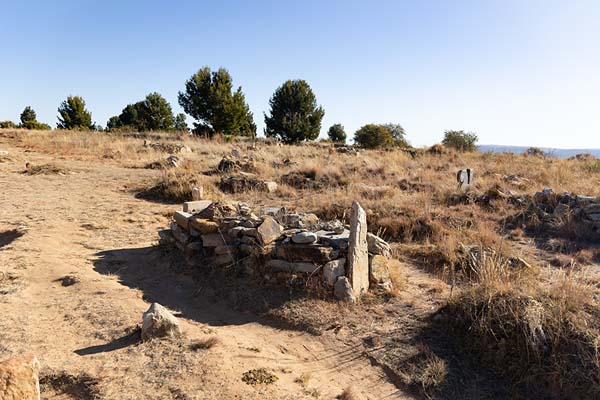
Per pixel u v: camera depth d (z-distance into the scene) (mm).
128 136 26016
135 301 4965
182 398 3174
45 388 3238
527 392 3814
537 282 5379
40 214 8570
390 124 40969
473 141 27094
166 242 6992
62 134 24094
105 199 10555
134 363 3598
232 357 3883
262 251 5668
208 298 5512
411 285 5902
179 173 13438
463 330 4566
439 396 3768
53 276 5523
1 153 15414
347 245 5590
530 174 13328
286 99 35188
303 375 3820
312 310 5035
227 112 32219
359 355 4305
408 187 11828
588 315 4348
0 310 4410
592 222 8086
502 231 8133
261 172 14430
